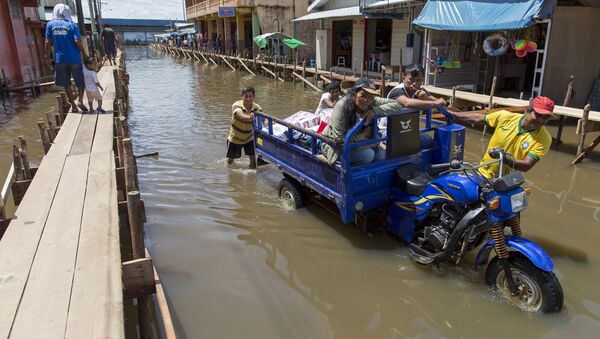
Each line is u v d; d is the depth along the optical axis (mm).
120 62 22297
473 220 3916
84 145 6590
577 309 3891
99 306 2824
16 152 5508
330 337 3639
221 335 3658
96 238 3678
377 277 4465
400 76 14672
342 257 4836
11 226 3900
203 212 5957
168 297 4145
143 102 15844
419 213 4465
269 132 6289
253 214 5898
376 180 4742
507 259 3895
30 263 3295
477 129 10969
